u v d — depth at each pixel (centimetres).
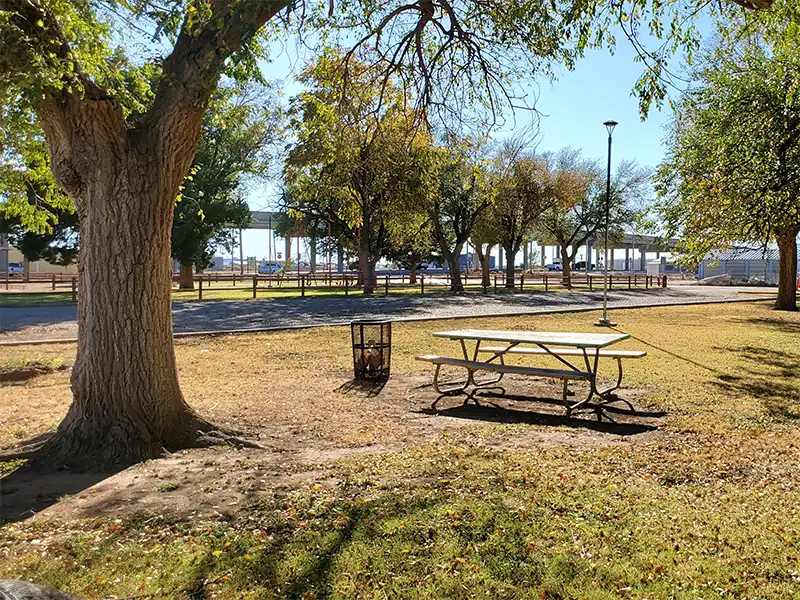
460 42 780
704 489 441
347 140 918
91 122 507
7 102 524
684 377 918
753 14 769
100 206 523
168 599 292
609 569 318
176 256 3269
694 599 291
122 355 527
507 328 1579
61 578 311
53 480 465
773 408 715
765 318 1958
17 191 871
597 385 862
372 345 908
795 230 1683
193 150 557
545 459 511
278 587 302
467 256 7912
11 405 750
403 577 310
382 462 502
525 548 340
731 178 1217
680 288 4350
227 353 1167
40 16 479
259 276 3575
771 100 1220
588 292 3609
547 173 3550
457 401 771
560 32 733
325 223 4431
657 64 671
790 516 391
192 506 408
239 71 575
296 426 635
